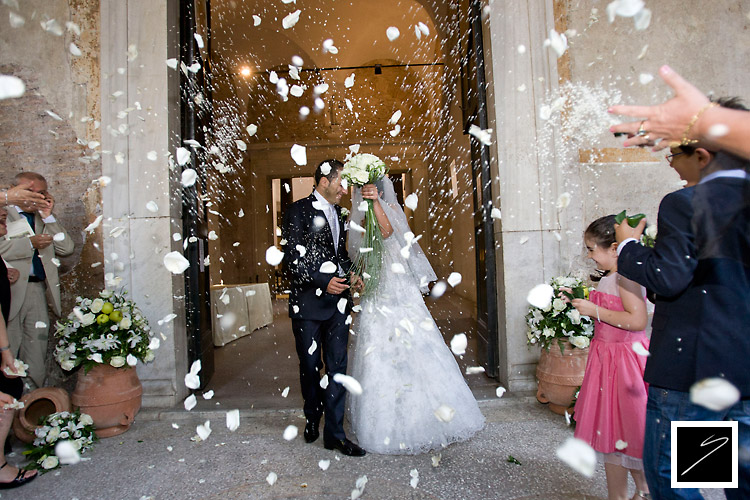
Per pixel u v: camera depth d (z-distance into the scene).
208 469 2.32
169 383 3.28
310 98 11.67
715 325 1.13
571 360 2.83
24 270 2.90
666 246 1.18
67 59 3.49
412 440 2.37
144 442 2.70
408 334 2.47
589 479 2.11
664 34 3.51
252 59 10.97
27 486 2.19
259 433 2.80
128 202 3.33
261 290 7.12
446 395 2.44
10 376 2.15
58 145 3.46
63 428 2.53
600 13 3.50
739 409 1.13
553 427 2.72
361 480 1.80
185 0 3.71
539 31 3.40
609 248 1.83
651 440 1.25
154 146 3.35
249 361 4.77
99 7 3.51
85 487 2.17
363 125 11.55
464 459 2.33
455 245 9.92
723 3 3.55
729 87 3.50
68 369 2.74
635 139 0.99
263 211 11.92
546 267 3.33
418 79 11.48
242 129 11.45
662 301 1.28
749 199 1.09
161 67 3.37
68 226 3.43
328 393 2.47
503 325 3.43
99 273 3.41
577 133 3.43
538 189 3.35
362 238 2.54
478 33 3.72
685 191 1.20
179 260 1.65
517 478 2.13
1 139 3.49
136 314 3.03
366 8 9.49
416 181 11.49
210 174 7.87
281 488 2.11
